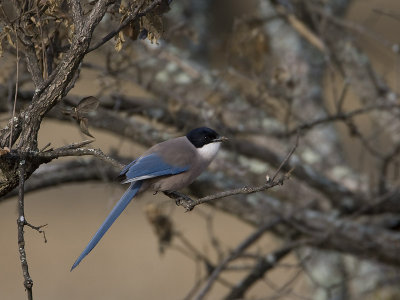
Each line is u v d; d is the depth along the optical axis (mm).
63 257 23688
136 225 25875
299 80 12359
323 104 13672
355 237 10562
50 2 5914
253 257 10914
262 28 11750
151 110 11258
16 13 6102
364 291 13367
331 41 12844
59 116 9734
